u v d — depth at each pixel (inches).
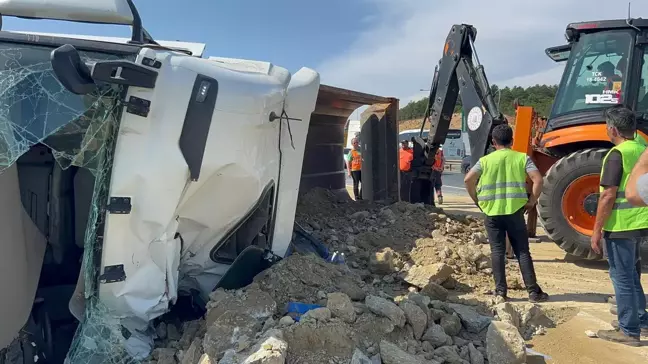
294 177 155.2
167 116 119.5
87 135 115.7
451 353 128.4
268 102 139.0
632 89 246.8
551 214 252.2
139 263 120.4
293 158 153.9
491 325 136.3
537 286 188.4
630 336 155.2
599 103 253.8
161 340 133.3
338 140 331.0
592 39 260.5
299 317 128.1
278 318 129.8
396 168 309.4
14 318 122.6
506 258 254.4
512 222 186.1
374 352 120.1
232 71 135.6
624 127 158.2
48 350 131.0
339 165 333.4
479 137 250.2
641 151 154.9
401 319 129.5
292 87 150.4
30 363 126.7
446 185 827.4
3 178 121.4
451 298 179.0
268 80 143.0
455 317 146.9
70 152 116.3
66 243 139.0
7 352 123.0
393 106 310.2
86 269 116.0
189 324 135.9
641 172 111.7
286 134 150.7
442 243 225.6
